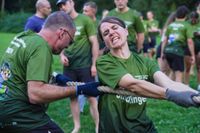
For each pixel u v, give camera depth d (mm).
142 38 7555
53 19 3773
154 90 3434
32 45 3678
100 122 3885
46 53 3662
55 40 3770
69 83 4113
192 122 7473
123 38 3820
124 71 3648
